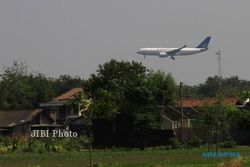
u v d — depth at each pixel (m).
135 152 177.62
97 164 123.06
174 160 130.88
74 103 136.25
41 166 123.19
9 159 150.00
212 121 179.50
